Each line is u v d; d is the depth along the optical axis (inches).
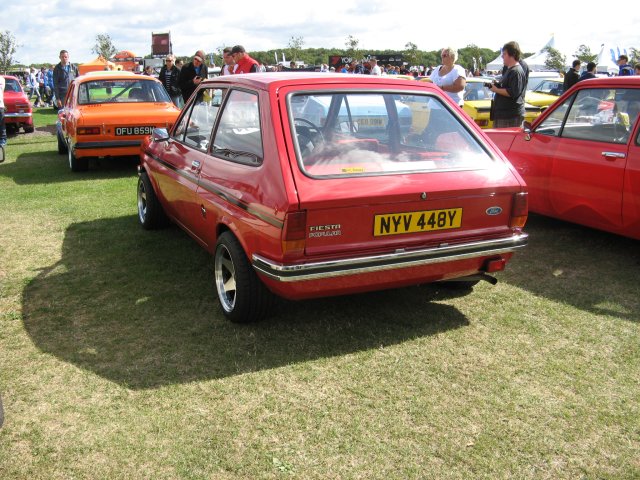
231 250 142.4
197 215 169.0
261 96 139.8
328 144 133.3
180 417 112.1
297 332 145.9
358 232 127.6
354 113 140.1
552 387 123.3
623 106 197.2
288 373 127.4
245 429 108.7
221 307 156.6
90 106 352.8
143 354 135.3
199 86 188.9
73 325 150.0
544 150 222.4
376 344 140.4
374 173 130.3
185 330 147.1
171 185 192.4
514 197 142.9
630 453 103.1
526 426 110.3
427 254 133.7
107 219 251.3
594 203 204.7
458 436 107.1
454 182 134.7
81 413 113.3
